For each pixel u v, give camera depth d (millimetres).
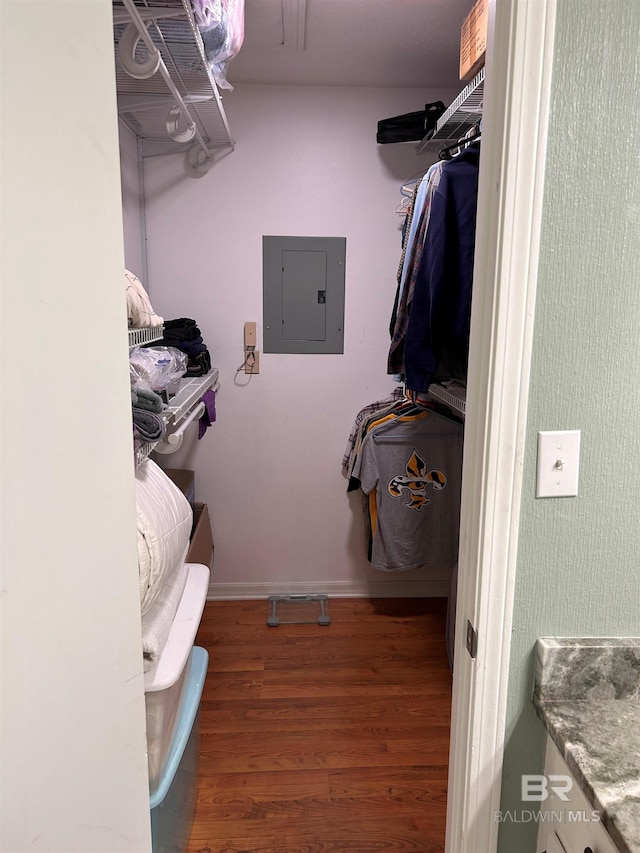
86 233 641
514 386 825
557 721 865
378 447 2391
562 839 874
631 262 821
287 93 2498
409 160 2572
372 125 2541
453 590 2338
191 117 2000
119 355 708
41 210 580
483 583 879
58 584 637
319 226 2615
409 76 2379
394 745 1905
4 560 569
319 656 2404
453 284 1529
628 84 777
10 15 534
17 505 578
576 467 864
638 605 919
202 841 1553
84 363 652
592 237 808
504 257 790
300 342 2709
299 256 2631
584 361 839
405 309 1896
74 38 603
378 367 2752
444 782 1757
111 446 704
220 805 1665
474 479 878
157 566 1085
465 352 1634
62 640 649
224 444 2785
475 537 884
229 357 2711
